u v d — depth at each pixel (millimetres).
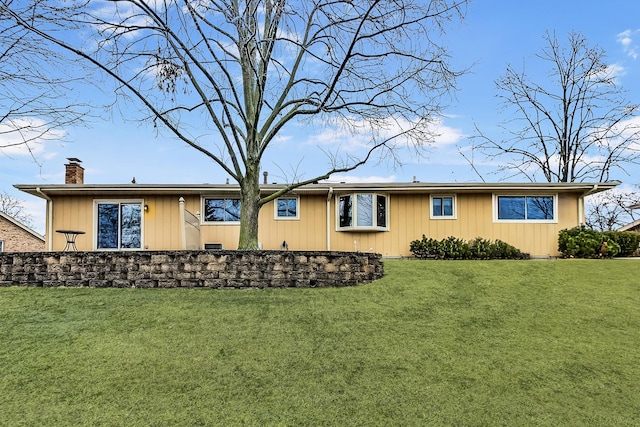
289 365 4664
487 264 9352
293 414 3756
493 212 14031
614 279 8242
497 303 6836
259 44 9000
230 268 7719
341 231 14141
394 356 4922
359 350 5055
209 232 14031
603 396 4168
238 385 4238
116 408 3822
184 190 13750
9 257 7980
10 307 6418
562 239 13289
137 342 5191
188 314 6133
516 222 13992
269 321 5895
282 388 4191
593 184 13289
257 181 9359
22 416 3689
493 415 3795
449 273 8508
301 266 7797
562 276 8430
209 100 9414
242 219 9188
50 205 14125
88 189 13555
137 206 14406
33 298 6891
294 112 9352
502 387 4285
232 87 8703
